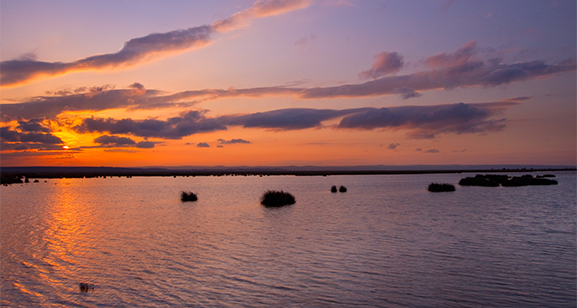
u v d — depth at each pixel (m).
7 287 10.30
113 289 10.13
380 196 39.91
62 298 9.48
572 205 29.64
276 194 31.92
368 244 15.57
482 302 9.19
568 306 8.91
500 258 13.27
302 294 9.76
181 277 11.16
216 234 17.84
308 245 15.40
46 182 80.31
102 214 25.44
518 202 32.19
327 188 55.81
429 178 104.94
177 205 31.23
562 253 13.98
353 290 10.05
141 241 16.23
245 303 9.16
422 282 10.68
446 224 20.56
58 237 17.17
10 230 19.08
